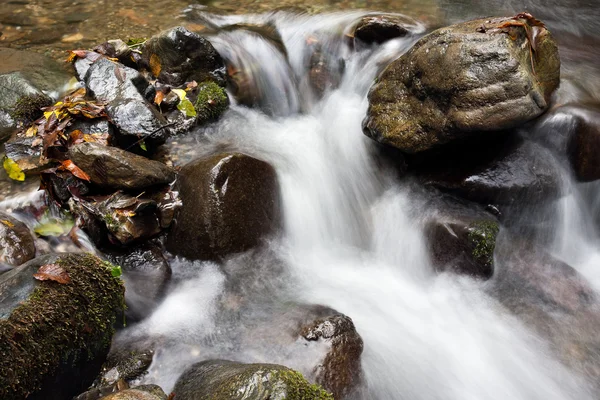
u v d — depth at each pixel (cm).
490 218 455
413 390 362
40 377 274
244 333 372
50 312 286
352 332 364
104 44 571
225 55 600
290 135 542
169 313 386
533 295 439
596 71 543
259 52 618
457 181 460
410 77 463
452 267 447
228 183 419
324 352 344
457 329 413
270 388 265
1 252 361
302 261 457
